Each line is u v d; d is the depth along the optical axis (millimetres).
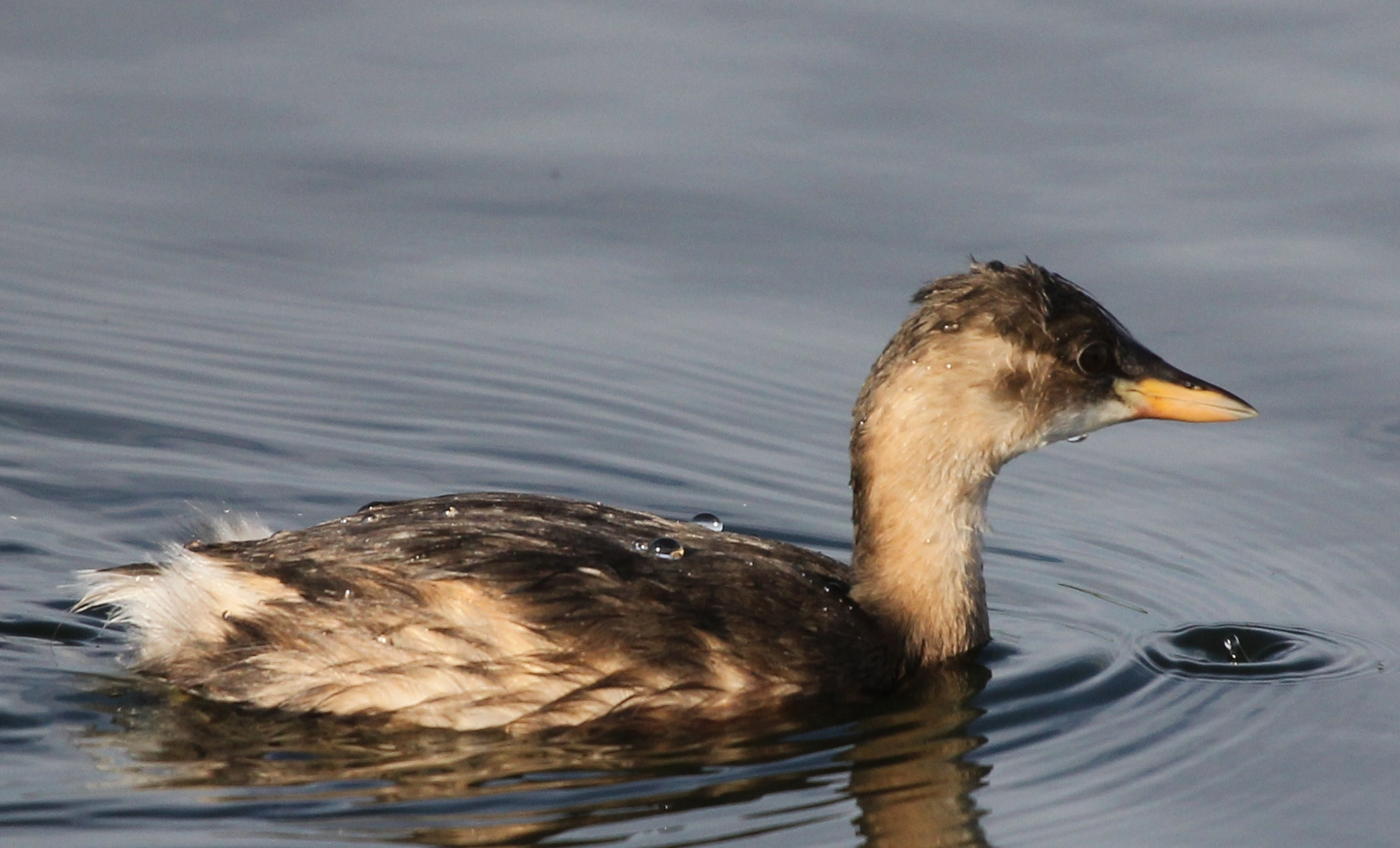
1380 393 16609
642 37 21453
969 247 18094
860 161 19406
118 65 20750
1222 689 12641
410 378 17125
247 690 11688
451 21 21734
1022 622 13859
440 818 10445
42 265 18219
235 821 10352
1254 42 21031
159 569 12156
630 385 17203
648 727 11656
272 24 21656
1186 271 17781
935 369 12508
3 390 16422
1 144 19562
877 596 12672
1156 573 14789
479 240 18750
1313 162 19125
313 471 15727
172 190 19234
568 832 10352
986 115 20016
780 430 16672
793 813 10742
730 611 11914
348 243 18703
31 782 10742
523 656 11484
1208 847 10562
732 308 18047
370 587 11617
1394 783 11328
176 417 16328
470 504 12508
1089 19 21641
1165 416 12945
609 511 12742
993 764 11523
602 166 19453
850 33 21453
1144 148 19469
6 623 12977
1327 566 14750
